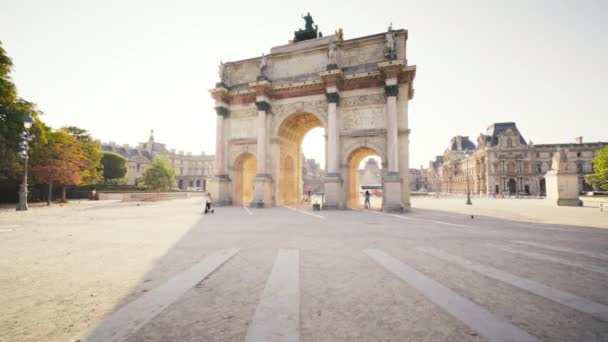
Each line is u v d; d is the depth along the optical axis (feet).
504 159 346.74
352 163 121.19
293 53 120.06
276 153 118.11
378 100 106.11
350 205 107.86
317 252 33.09
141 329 15.39
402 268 26.78
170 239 41.16
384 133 103.86
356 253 32.63
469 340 14.33
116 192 195.42
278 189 118.73
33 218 69.21
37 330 15.17
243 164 131.34
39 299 19.33
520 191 340.18
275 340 14.19
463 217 75.10
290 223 60.90
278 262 28.68
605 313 17.51
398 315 17.20
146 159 450.30
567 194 123.75
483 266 27.55
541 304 18.81
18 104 103.55
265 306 18.29
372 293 20.65
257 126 122.72
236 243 38.27
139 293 20.48
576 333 15.06
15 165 104.99
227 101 127.54
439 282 23.00
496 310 17.87
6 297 19.62
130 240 40.32
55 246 36.11
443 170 487.61
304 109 115.85
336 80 106.32
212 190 120.16
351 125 108.37
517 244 37.93
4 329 15.20
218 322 16.28
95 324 15.87
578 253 32.94
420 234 45.93
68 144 138.82
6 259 29.68
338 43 113.29
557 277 24.35
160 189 248.32
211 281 23.17
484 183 370.12
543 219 69.36
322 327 15.69
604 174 188.24
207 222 62.34
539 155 344.69
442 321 16.43
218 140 123.03
